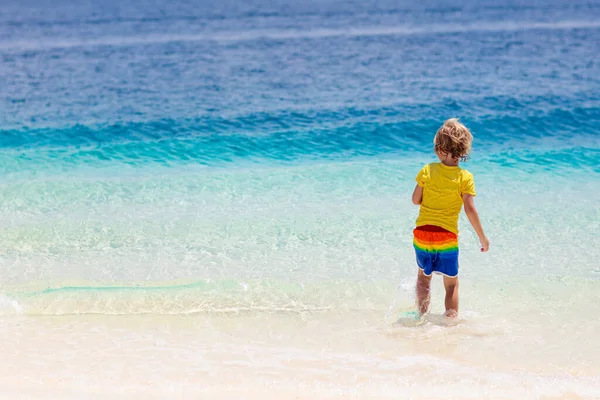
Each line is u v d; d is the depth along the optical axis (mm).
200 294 5703
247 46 24656
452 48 22812
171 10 42781
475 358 4574
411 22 32312
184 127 12719
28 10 44406
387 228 7305
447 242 5008
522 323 5098
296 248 6789
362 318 5258
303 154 10914
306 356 4641
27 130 12570
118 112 14031
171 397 4074
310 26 31531
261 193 8680
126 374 4379
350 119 13148
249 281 5961
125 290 5773
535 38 24844
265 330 5078
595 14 33562
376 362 4539
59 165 10289
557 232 7094
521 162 9984
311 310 5410
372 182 9078
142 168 10141
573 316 5191
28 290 5777
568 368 4406
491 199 8250
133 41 26547
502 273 6078
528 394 4062
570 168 9602
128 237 7164
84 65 20453
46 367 4484
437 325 5090
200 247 6855
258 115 13586
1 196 8578
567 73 17453
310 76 18031
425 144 11492
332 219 7621
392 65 19547
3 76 18516
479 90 15586
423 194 5168
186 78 18047
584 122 12570
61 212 7996
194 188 8938
